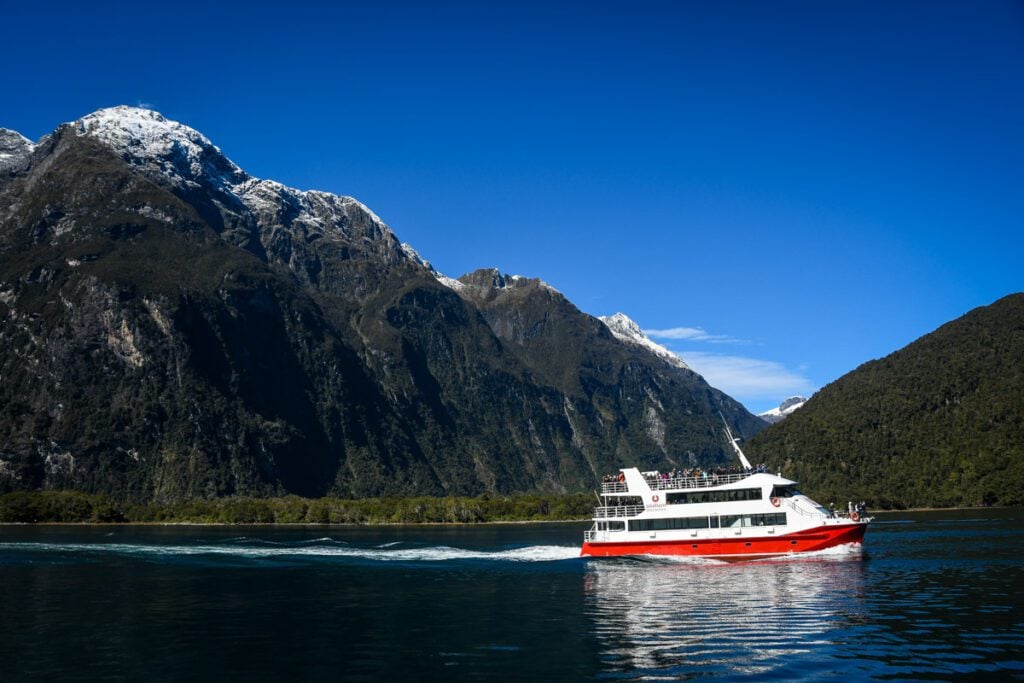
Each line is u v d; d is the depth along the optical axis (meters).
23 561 142.00
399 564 132.62
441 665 63.59
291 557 147.25
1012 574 102.62
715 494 114.81
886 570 106.31
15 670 63.47
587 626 76.50
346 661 65.25
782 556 112.56
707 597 88.81
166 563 137.75
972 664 60.84
